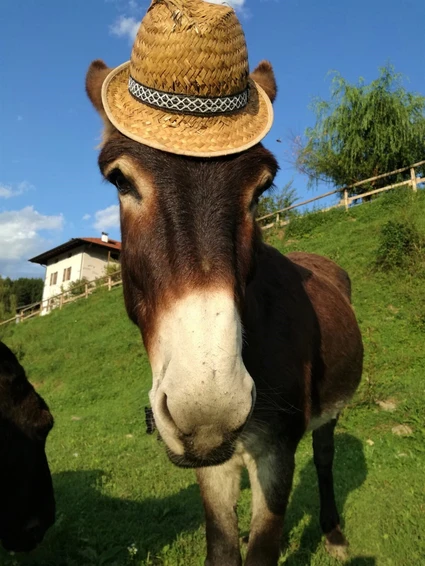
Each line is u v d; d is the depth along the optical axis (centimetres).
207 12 65
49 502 118
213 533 84
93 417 339
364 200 720
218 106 64
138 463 211
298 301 98
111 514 149
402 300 353
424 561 117
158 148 61
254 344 81
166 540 131
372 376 257
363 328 326
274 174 71
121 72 75
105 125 79
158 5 67
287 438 86
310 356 97
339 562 121
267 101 75
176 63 63
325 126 771
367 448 194
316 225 605
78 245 1326
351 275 414
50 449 255
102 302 735
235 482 87
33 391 116
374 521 138
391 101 730
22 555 122
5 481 108
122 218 72
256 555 80
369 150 761
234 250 61
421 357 280
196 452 55
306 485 171
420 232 409
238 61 66
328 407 114
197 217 59
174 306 56
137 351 476
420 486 159
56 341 614
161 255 59
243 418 54
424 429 200
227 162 63
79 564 119
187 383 52
